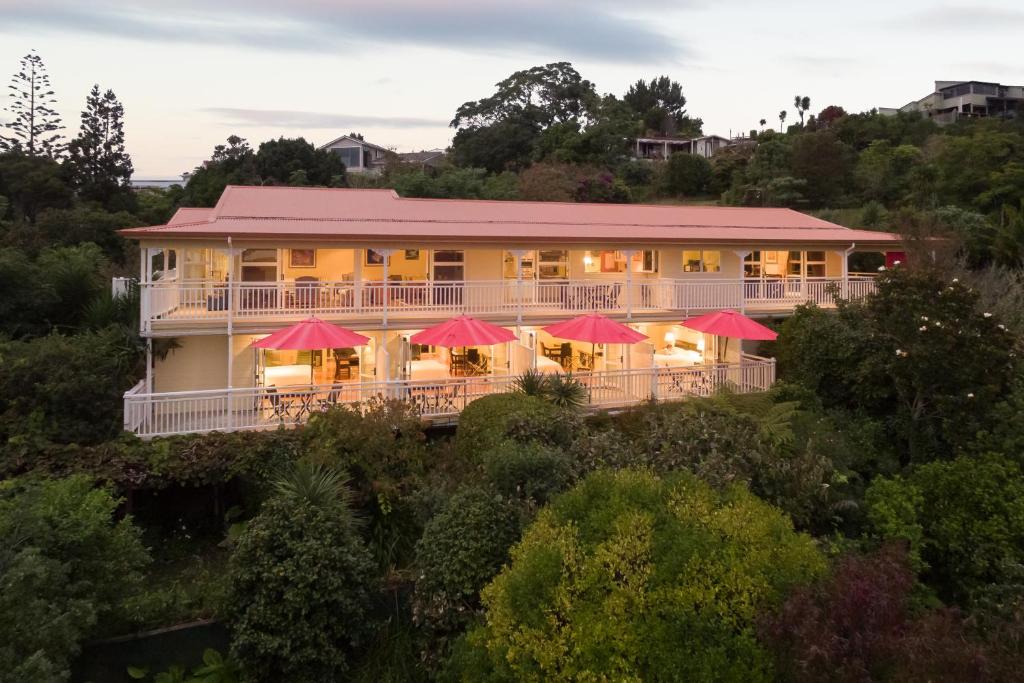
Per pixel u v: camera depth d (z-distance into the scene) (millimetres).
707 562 7613
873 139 54844
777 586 7500
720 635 7121
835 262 24750
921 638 6617
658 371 17188
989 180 37531
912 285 14719
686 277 22281
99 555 9109
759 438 12930
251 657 8844
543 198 47781
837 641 6602
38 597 7781
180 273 17641
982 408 14289
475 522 9680
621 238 19109
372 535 11680
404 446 12898
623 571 7742
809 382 17578
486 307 18531
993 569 10523
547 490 10500
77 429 12977
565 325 17125
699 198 54344
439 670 9125
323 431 12695
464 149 65562
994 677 6371
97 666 9195
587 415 15516
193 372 16562
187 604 10336
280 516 9461
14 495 10336
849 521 11938
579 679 7129
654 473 11125
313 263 18859
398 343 18156
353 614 9297
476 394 15773
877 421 16125
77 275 20047
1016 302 19500
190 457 12234
